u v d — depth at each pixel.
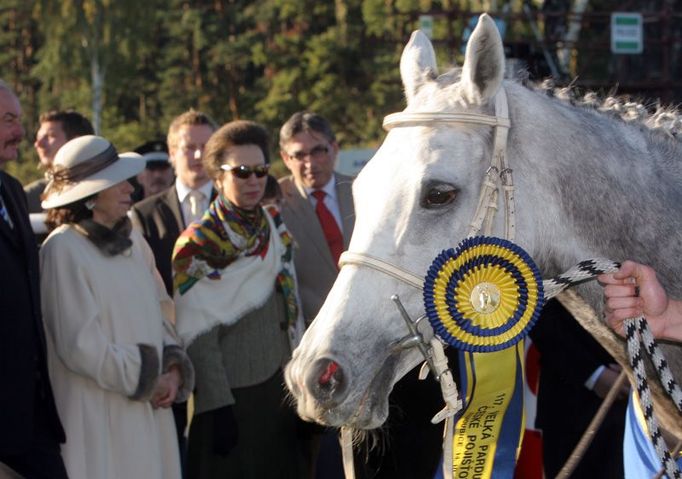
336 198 5.85
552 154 3.10
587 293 3.19
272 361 5.15
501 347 2.92
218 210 5.21
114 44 36.81
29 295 4.50
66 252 4.70
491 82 3.04
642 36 11.67
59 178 4.82
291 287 5.34
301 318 5.39
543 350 5.01
